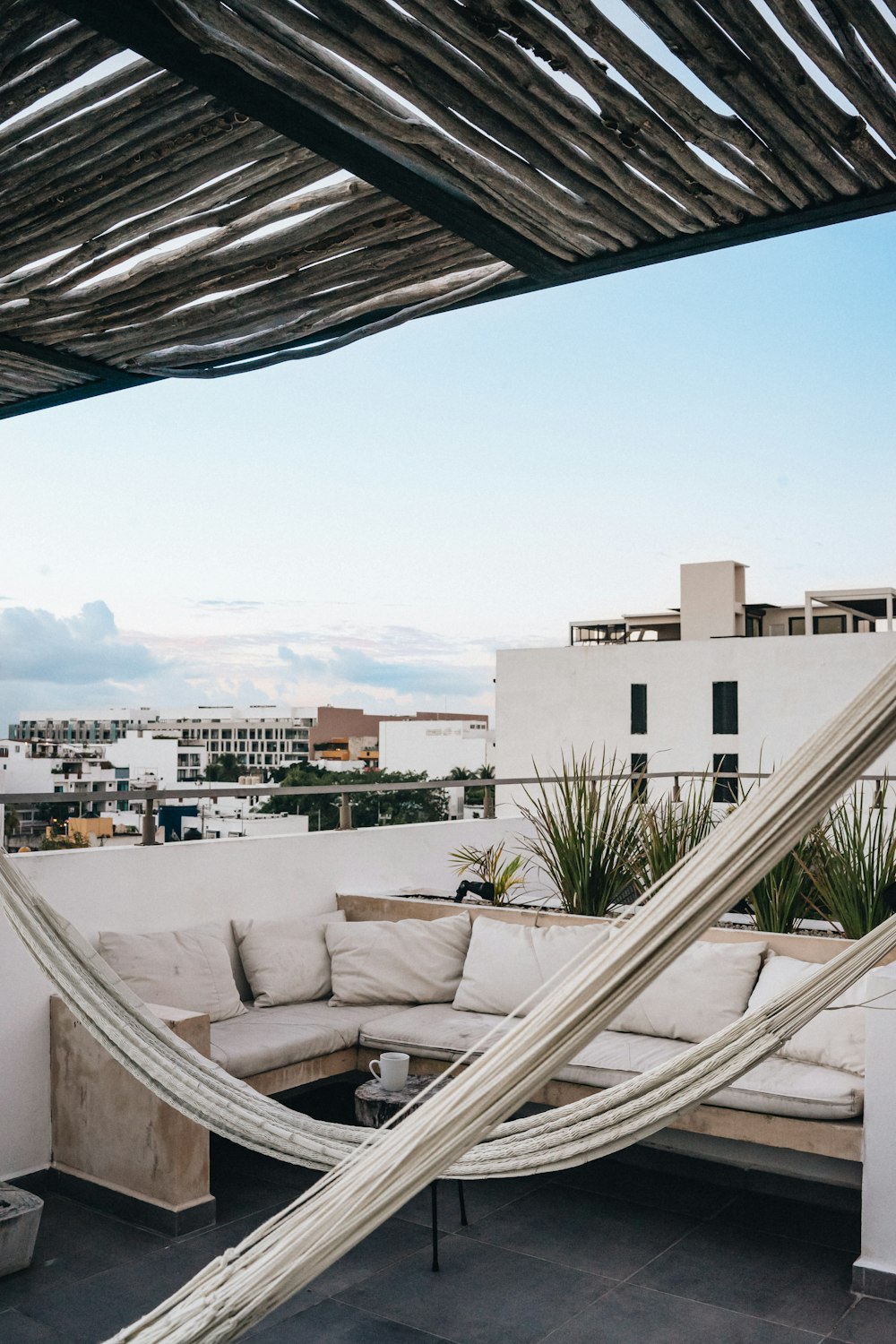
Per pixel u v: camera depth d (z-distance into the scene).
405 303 2.30
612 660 29.05
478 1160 1.18
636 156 1.76
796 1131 3.30
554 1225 3.53
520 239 1.98
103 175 1.93
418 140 1.67
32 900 1.68
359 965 4.60
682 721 28.12
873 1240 3.08
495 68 1.57
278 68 1.52
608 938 0.74
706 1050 1.05
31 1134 3.76
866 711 0.64
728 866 0.67
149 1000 4.05
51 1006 3.81
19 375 2.72
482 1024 4.19
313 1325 2.90
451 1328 2.88
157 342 2.47
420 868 5.71
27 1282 3.10
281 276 2.21
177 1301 0.83
